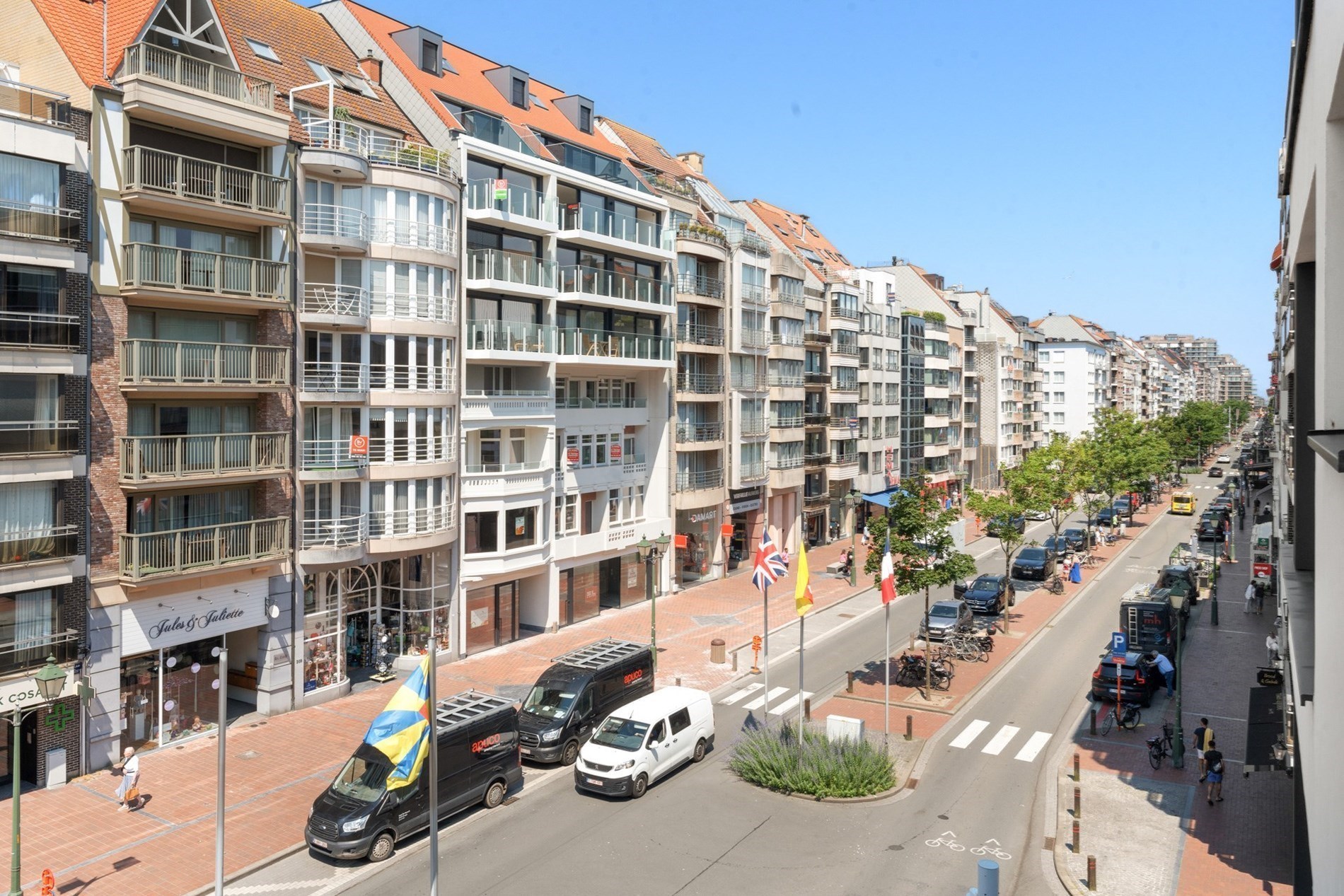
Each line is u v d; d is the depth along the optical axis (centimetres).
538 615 3691
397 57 3419
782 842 1931
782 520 5594
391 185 2902
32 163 2088
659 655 3409
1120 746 2514
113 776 2220
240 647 2739
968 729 2661
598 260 3906
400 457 2958
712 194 5166
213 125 2408
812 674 3212
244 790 2161
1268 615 4172
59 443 2139
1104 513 7081
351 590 3022
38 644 2117
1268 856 1864
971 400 8644
